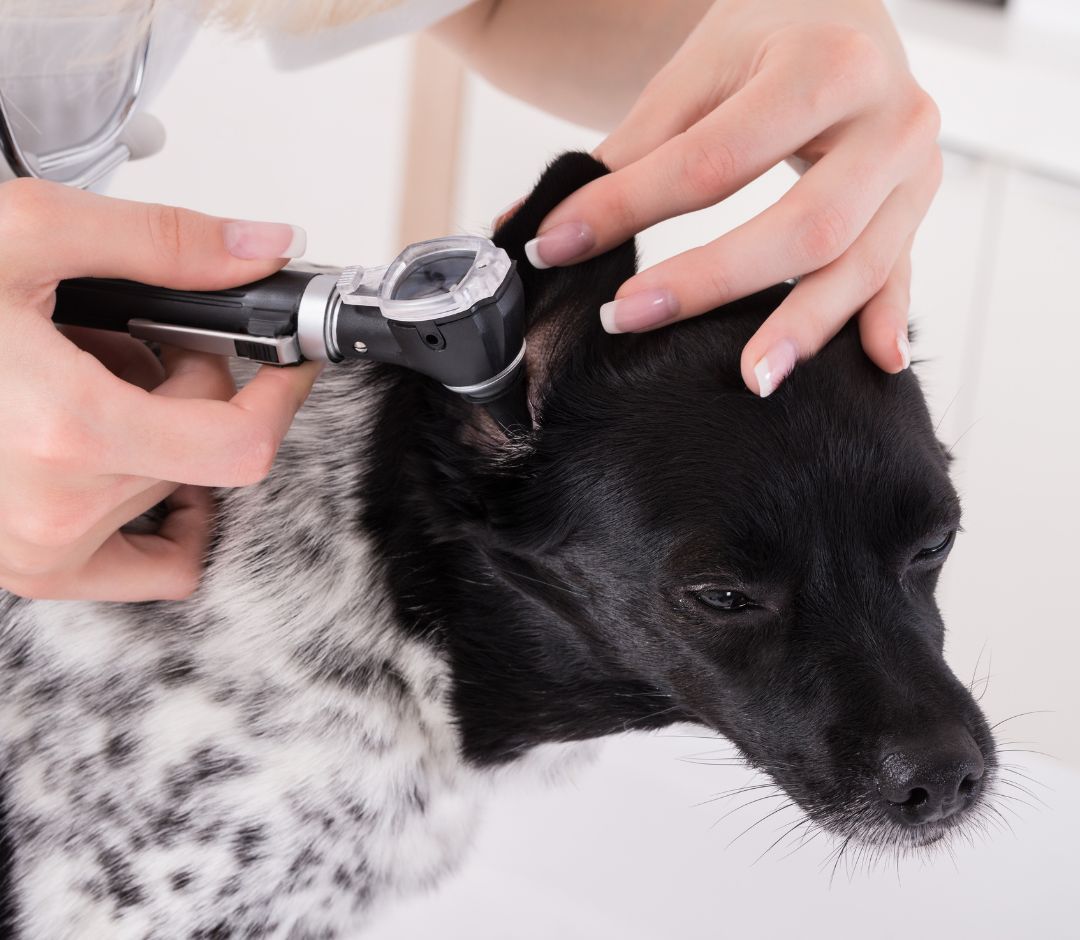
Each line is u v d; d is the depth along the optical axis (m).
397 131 3.48
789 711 1.48
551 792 2.13
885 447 1.44
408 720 1.71
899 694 1.43
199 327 1.19
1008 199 3.38
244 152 3.38
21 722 1.61
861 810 1.44
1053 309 3.42
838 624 1.46
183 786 1.59
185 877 1.60
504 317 1.11
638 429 1.48
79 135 1.63
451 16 2.19
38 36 1.47
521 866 2.38
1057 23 3.46
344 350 1.17
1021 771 2.23
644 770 2.32
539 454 1.54
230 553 1.62
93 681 1.60
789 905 2.21
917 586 1.57
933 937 2.15
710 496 1.43
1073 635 3.38
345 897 1.76
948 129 3.35
